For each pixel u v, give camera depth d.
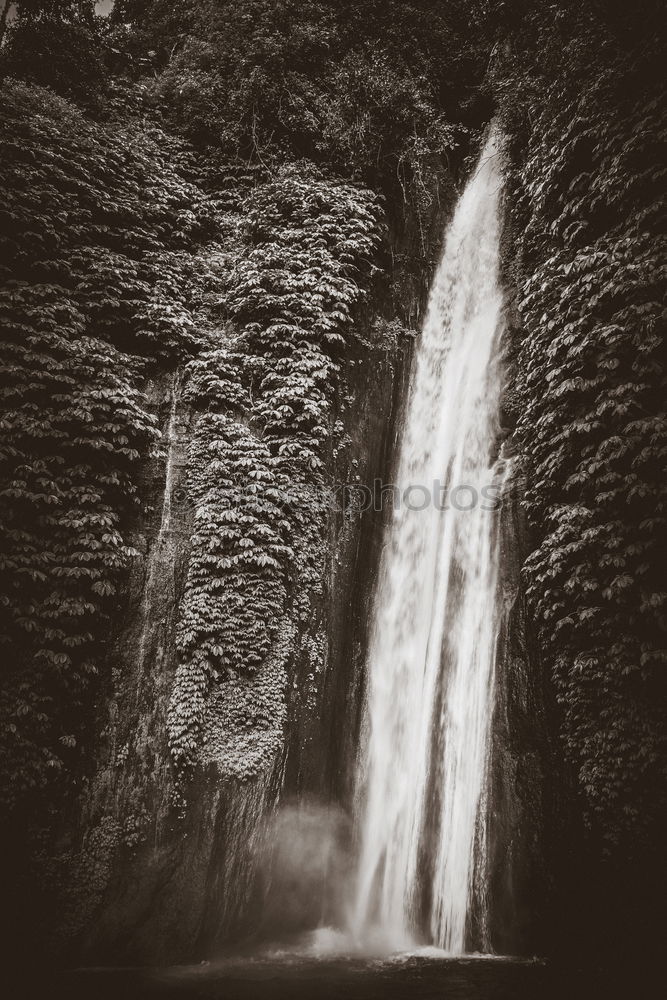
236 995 7.81
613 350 10.41
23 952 8.34
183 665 9.91
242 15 15.93
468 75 18.09
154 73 16.45
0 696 8.84
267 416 11.67
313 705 10.78
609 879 9.05
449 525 13.27
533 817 10.06
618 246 10.80
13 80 12.61
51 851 8.69
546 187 13.16
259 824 9.75
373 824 11.62
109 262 11.55
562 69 13.45
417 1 18.06
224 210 14.09
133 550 10.03
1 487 9.51
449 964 9.20
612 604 9.89
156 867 9.05
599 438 10.58
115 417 10.48
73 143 12.25
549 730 10.32
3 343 9.98
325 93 15.27
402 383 14.18
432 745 11.64
